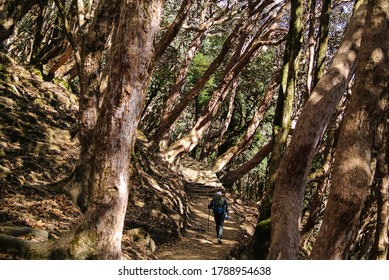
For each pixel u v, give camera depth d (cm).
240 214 1995
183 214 1557
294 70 1203
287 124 1212
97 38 942
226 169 3506
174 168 2205
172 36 1590
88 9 1174
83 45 953
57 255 564
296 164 706
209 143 3303
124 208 593
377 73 521
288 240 673
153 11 574
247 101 3634
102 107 587
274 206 702
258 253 1175
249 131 2680
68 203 886
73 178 930
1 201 774
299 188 707
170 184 1808
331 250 501
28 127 1227
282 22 2683
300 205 704
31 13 2573
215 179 2389
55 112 1475
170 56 3106
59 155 1178
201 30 1884
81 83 947
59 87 1814
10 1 1272
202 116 2395
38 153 1123
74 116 1559
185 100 2077
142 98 593
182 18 1570
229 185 2555
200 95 3575
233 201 2242
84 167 927
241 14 2028
